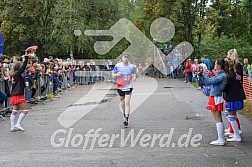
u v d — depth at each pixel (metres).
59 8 40.72
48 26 43.62
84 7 41.28
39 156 9.23
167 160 8.72
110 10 43.25
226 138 10.98
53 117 15.40
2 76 16.30
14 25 44.25
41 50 45.25
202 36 46.19
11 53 46.06
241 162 8.46
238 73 10.52
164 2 45.38
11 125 12.55
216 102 10.16
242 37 44.62
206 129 12.32
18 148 10.09
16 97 12.54
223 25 45.84
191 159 8.78
